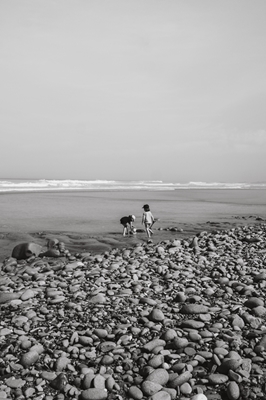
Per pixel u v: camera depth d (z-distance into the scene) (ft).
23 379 12.39
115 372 12.73
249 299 18.81
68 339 15.14
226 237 41.32
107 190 166.20
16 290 22.43
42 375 12.49
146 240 42.93
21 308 18.98
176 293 21.18
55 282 23.89
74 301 19.92
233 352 13.28
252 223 59.57
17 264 31.55
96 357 13.71
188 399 11.02
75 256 34.06
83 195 123.54
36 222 55.42
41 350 14.10
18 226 51.01
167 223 58.54
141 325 16.47
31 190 144.66
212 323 16.38
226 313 17.51
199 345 14.24
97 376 12.10
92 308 18.66
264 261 29.27
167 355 13.47
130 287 22.52
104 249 37.65
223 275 25.08
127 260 30.91
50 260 32.68
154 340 14.42
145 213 45.98
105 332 15.37
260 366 12.67
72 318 17.49
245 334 14.92
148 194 140.87
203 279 24.06
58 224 53.93
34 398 11.37
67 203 89.71
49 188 165.58
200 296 20.67
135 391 11.50
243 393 11.28
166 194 144.66
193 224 57.77
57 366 12.94
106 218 61.93
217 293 20.94
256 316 17.19
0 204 82.53
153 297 20.65
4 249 37.01
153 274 25.90
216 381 11.93
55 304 19.53
